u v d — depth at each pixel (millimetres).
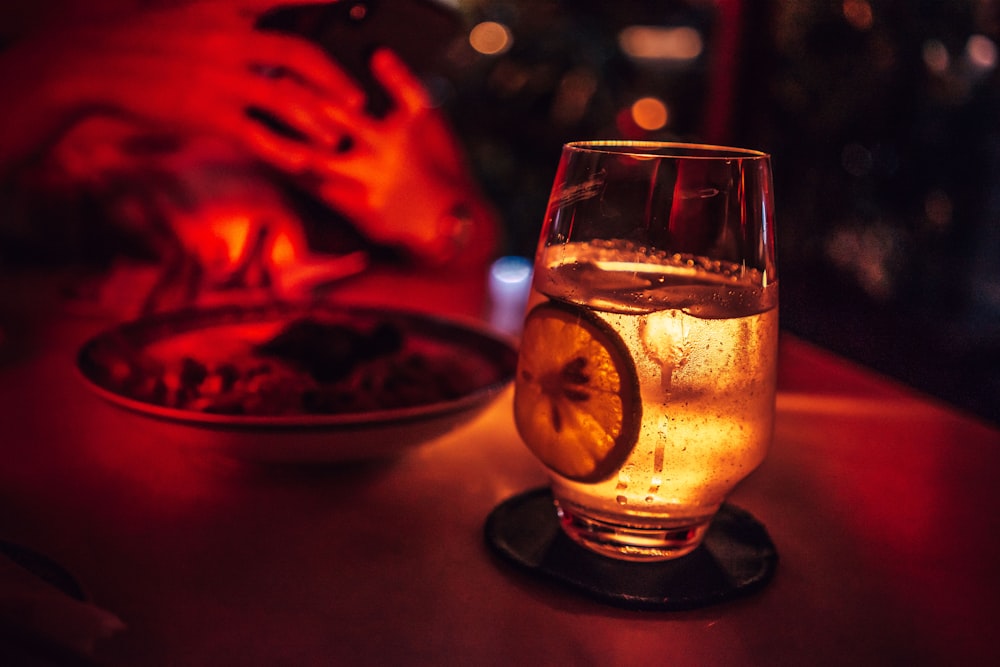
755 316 320
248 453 382
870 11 1208
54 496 390
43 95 598
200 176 661
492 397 409
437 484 416
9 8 642
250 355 474
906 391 558
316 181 636
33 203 695
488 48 1443
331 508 391
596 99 1463
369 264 758
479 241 762
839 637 318
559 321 329
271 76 590
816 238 1352
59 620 281
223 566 345
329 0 536
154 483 406
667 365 312
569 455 333
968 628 326
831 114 1266
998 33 1255
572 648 306
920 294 1445
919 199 1381
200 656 295
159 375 440
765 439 337
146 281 642
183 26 580
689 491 330
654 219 328
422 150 730
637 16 1478
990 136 1333
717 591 333
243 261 637
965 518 405
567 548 358
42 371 524
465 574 346
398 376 443
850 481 437
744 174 324
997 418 754
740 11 696
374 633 310
